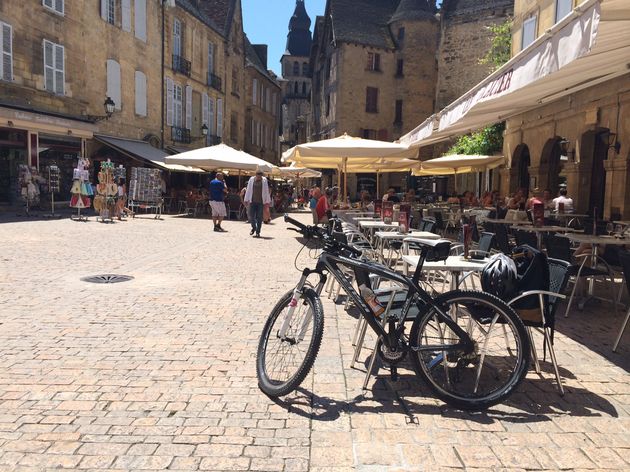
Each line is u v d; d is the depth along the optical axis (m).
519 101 9.04
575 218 12.13
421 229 9.67
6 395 3.62
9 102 18.70
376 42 39.25
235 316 5.77
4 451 2.90
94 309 5.94
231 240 13.64
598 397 3.78
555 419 3.42
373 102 39.56
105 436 3.09
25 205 19.88
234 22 40.97
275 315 4.09
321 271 3.97
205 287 7.29
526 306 3.94
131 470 2.75
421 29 39.28
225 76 39.22
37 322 5.37
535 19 16.06
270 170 21.97
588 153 13.12
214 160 20.89
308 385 3.93
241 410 3.48
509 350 4.36
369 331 5.36
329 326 5.54
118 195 19.55
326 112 43.25
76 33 22.19
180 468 2.77
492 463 2.87
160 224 18.16
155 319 5.59
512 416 3.47
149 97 28.28
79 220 17.95
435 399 3.73
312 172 33.34
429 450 3.00
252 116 47.59
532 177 16.52
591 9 4.09
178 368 4.19
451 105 8.41
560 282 4.05
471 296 3.67
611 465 2.86
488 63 30.61
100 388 3.77
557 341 5.16
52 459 2.83
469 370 4.24
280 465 2.82
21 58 19.30
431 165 17.91
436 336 3.80
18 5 19.00
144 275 8.11
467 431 3.25
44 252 10.16
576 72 7.34
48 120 19.91
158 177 21.58
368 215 13.58
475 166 19.84
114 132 25.03
